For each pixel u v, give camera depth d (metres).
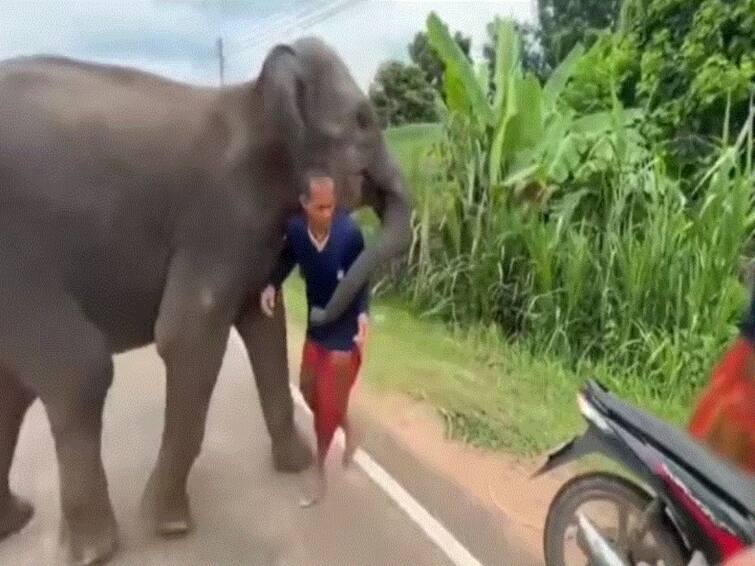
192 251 3.53
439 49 7.33
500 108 7.08
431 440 4.73
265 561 3.43
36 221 3.24
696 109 5.58
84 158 3.33
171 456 3.60
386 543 3.56
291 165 3.58
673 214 5.39
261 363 4.20
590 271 5.87
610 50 6.61
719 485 2.41
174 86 3.71
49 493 4.00
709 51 5.52
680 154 5.71
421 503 3.93
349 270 3.62
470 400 5.27
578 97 6.89
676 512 2.53
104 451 4.60
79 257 3.35
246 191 3.57
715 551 2.43
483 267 6.91
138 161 3.42
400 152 8.03
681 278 5.25
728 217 4.97
